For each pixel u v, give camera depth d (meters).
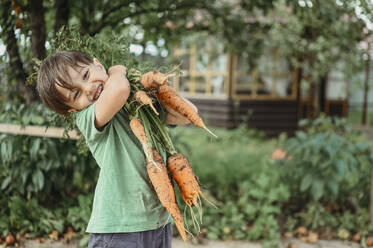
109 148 1.47
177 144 3.63
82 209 3.24
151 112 1.57
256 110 9.70
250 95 9.77
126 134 1.50
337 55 5.69
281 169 3.99
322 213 3.66
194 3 3.93
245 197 3.86
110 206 1.44
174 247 3.06
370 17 3.39
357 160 3.78
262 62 9.34
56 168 3.27
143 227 1.46
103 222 1.43
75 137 2.77
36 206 3.17
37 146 2.98
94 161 3.34
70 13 3.77
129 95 1.50
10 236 2.89
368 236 3.39
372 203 3.56
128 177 1.46
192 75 10.26
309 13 3.93
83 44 1.91
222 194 4.30
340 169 3.45
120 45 1.97
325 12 3.56
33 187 3.18
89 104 1.41
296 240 3.34
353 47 4.72
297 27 5.21
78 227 3.10
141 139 1.40
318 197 3.49
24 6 3.03
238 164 5.38
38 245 2.90
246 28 4.89
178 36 4.41
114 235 1.44
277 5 5.21
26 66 3.39
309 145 3.69
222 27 4.64
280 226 3.57
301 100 10.51
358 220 3.56
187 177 1.51
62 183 3.33
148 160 1.42
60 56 1.39
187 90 10.42
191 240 3.22
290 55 6.81
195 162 5.44
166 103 1.58
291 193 4.14
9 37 3.04
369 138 8.82
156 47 4.11
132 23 3.98
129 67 1.87
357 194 3.93
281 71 9.89
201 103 10.05
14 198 3.08
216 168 5.15
